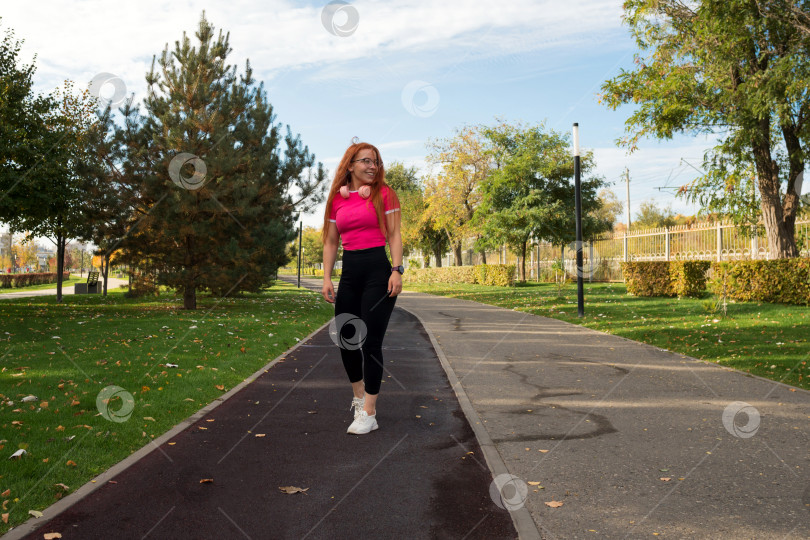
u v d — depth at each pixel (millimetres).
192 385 5633
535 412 4793
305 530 2553
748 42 13531
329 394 5469
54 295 28828
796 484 3086
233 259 15703
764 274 13625
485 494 2982
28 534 2467
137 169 14656
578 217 13219
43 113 15555
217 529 2557
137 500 2875
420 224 43531
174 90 15289
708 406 4922
